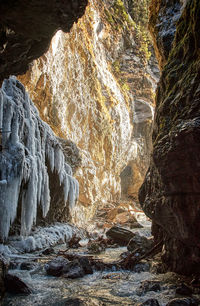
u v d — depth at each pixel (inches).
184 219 197.5
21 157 332.2
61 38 684.7
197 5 211.2
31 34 173.2
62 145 609.3
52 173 480.1
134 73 1253.1
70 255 321.7
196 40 210.1
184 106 205.9
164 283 223.5
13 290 213.8
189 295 196.9
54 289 225.1
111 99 999.6
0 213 302.2
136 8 1419.8
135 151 1179.3
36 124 431.8
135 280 249.9
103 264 297.0
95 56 1010.7
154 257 314.3
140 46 1317.7
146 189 298.4
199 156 173.0
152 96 1279.5
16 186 324.8
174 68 245.1
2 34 170.6
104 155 934.4
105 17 1144.8
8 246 334.0
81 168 730.8
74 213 649.6
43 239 406.3
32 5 146.5
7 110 335.0
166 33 311.0
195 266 220.8
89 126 860.6
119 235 460.4
